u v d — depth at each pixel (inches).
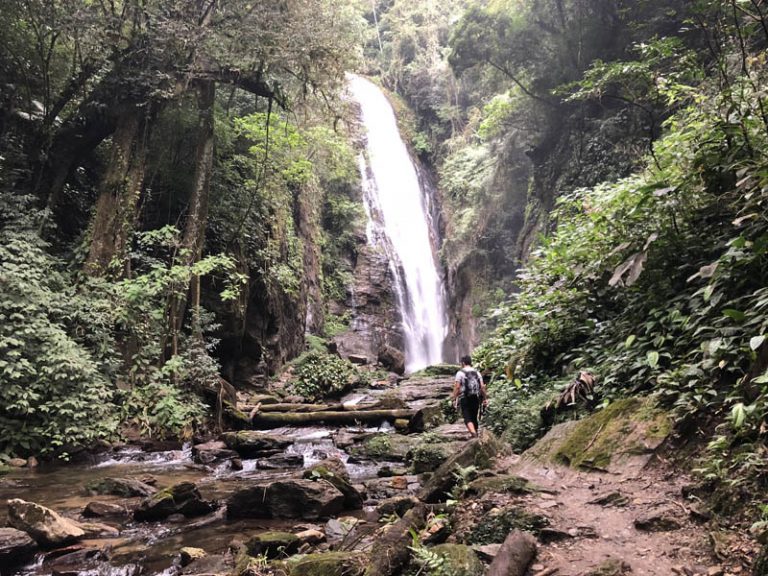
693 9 299.1
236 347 577.0
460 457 213.2
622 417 192.7
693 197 244.1
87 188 533.3
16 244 392.2
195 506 233.0
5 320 350.9
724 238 223.9
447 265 1114.1
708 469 142.8
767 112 220.2
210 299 544.1
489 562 130.3
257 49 478.3
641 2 524.1
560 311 315.9
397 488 265.1
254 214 636.1
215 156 592.7
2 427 335.9
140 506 226.5
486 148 1059.3
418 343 1050.7
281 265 655.1
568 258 317.1
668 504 142.0
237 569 162.6
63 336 364.8
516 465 206.4
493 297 936.3
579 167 631.2
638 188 252.7
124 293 422.3
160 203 550.3
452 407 418.6
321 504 221.5
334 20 517.0
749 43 322.7
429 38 1350.9
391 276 1044.5
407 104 1365.7
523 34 650.2
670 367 210.8
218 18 486.3
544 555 128.0
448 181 1158.3
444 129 1294.3
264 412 478.6
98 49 455.2
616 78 409.4
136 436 393.7
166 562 180.7
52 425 343.0
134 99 486.0
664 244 240.2
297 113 663.1
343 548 172.9
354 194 1072.8
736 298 195.0
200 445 374.6
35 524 191.2
